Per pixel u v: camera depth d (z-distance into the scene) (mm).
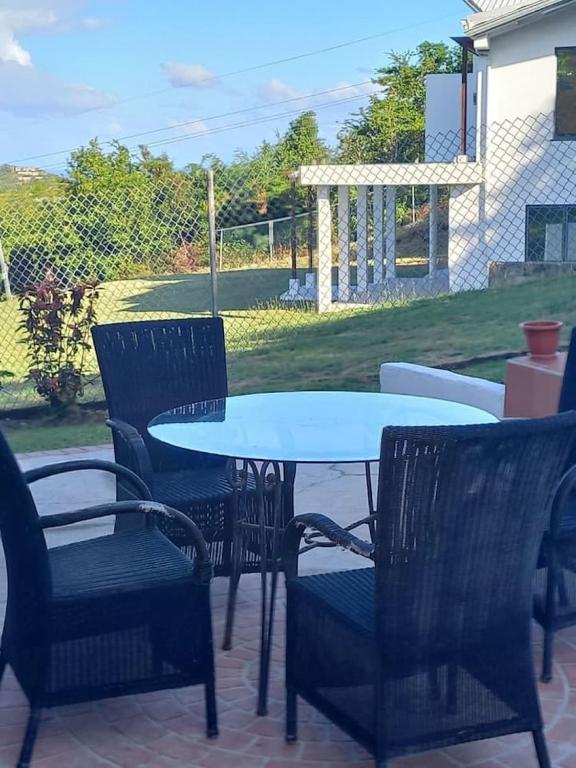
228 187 12859
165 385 4277
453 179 15367
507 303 12430
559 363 5672
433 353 10422
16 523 2543
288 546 2830
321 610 2598
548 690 3096
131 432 3697
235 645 3488
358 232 16391
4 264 10617
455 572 2365
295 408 3791
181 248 11914
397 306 13289
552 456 2395
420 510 2283
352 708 2484
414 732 2393
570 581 3137
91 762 2721
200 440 3221
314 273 16219
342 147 26719
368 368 10148
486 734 2479
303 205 19125
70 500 5230
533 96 15445
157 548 3105
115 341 4191
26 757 2645
